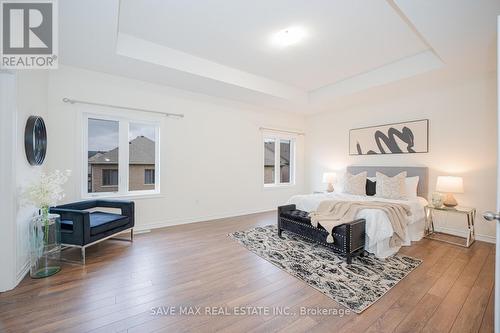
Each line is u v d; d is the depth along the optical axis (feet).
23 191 7.29
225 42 9.66
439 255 9.11
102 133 11.69
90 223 8.76
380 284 6.88
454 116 11.89
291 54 10.64
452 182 10.78
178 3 7.26
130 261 8.40
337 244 8.65
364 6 7.32
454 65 9.83
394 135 14.20
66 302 5.90
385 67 11.78
